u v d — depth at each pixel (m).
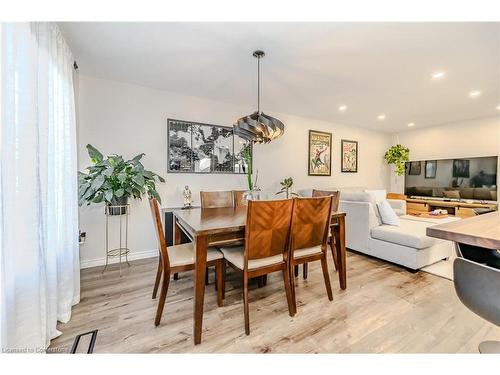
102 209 2.84
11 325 1.10
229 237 1.64
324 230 1.94
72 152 1.93
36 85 1.26
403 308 1.86
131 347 1.42
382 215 3.12
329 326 1.63
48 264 1.49
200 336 1.46
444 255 2.85
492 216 1.42
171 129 3.25
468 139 4.84
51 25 1.60
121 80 2.87
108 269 2.69
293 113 4.35
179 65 2.47
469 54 2.23
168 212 2.98
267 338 1.50
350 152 5.38
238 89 3.16
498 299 0.93
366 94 3.32
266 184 4.19
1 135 1.03
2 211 1.03
